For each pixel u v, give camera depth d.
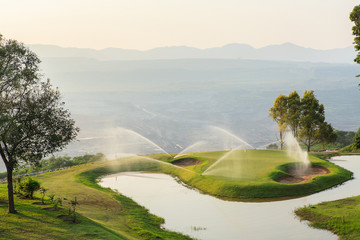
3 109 25.22
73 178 52.19
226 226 31.95
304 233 29.66
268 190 42.91
